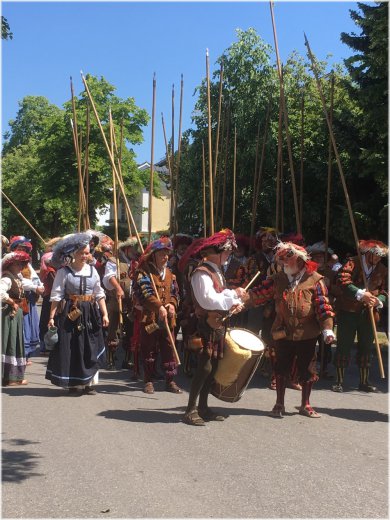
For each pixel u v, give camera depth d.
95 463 4.48
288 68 16.48
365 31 12.05
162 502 3.80
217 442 5.01
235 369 5.58
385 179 12.07
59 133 28.42
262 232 8.08
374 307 7.00
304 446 4.95
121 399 6.54
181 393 6.87
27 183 38.50
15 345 7.19
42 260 9.58
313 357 5.85
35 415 5.81
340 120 13.09
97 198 28.67
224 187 9.23
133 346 7.60
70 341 6.63
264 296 5.84
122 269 8.65
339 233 14.27
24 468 4.37
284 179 15.07
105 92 30.14
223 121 13.84
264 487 4.06
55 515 3.61
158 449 4.81
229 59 15.85
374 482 4.18
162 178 23.30
